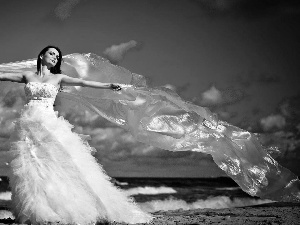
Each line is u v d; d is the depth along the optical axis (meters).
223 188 50.31
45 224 5.24
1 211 14.99
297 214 7.83
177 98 6.47
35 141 5.57
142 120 6.70
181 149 6.85
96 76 6.61
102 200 5.64
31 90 5.73
